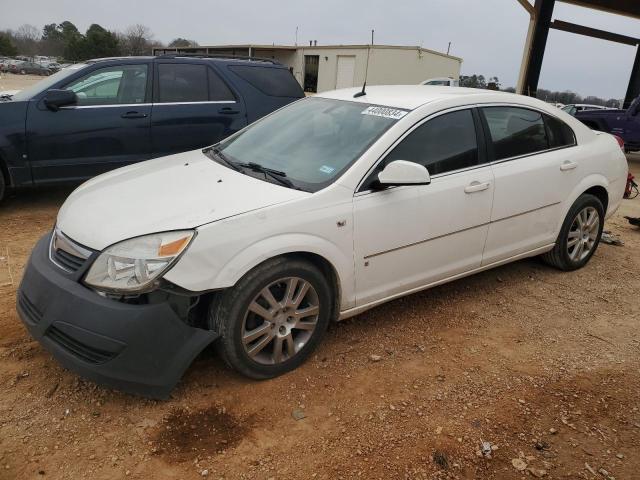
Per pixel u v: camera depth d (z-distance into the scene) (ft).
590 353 12.21
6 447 8.56
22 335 11.60
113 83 21.44
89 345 8.75
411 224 11.75
